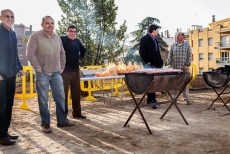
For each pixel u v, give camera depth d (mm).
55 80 5184
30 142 4344
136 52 42531
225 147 3973
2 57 4164
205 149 3895
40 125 5340
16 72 4418
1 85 4191
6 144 4191
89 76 7273
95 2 13117
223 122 5543
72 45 5809
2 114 4207
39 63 4941
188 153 3742
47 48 4898
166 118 5965
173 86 5203
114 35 13586
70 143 4246
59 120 5316
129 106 7746
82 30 13164
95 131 4961
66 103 5984
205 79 6879
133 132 4848
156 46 7582
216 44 46938
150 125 5359
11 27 4289
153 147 4000
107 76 7285
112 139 4430
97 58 13523
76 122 5738
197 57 50625
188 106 7512
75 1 12789
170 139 4391
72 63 5852
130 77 5020
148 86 4781
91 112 6949
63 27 13125
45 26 4852
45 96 4961
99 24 13422
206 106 7469
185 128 5086
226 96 9328
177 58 8016
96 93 11156
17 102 9078
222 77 6621
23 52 46000
